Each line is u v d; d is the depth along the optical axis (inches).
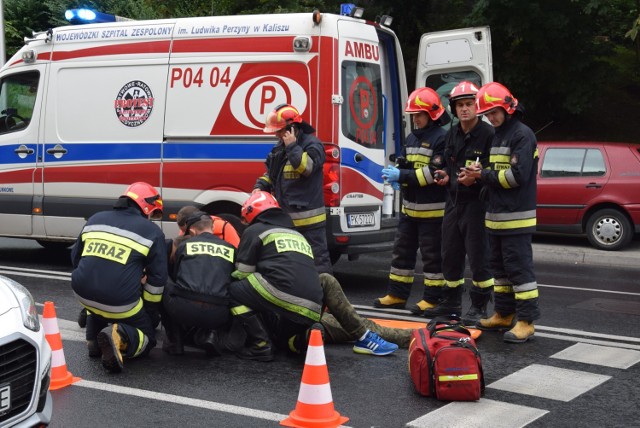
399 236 304.0
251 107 331.3
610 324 285.9
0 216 394.9
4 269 382.0
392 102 365.7
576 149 482.0
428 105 294.0
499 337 264.7
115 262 225.0
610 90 764.0
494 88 254.8
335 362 232.7
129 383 212.2
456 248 281.3
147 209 237.3
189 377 218.1
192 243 237.0
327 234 319.6
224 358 238.4
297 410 184.5
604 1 561.0
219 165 337.4
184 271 232.5
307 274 229.8
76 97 374.0
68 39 379.2
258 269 231.3
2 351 148.1
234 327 239.8
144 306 234.2
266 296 227.5
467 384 197.5
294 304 227.1
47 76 382.6
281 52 326.3
